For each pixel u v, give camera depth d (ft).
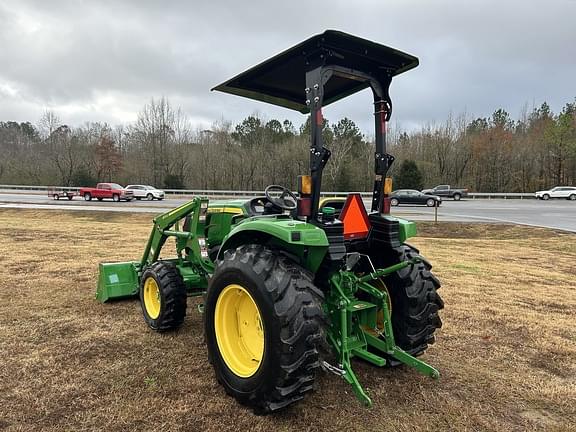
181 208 14.76
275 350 8.21
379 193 10.81
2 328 13.50
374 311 10.29
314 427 8.46
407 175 129.29
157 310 13.73
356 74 9.93
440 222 57.31
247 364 9.39
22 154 192.65
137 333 13.32
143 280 14.21
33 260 24.61
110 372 10.60
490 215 68.18
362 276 10.64
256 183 170.50
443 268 25.98
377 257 11.10
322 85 9.16
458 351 12.73
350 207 10.30
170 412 8.85
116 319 14.56
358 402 9.48
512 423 8.95
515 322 15.48
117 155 173.58
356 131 165.27
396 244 10.50
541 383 10.75
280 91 12.89
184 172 174.50
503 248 36.68
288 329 8.15
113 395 9.49
